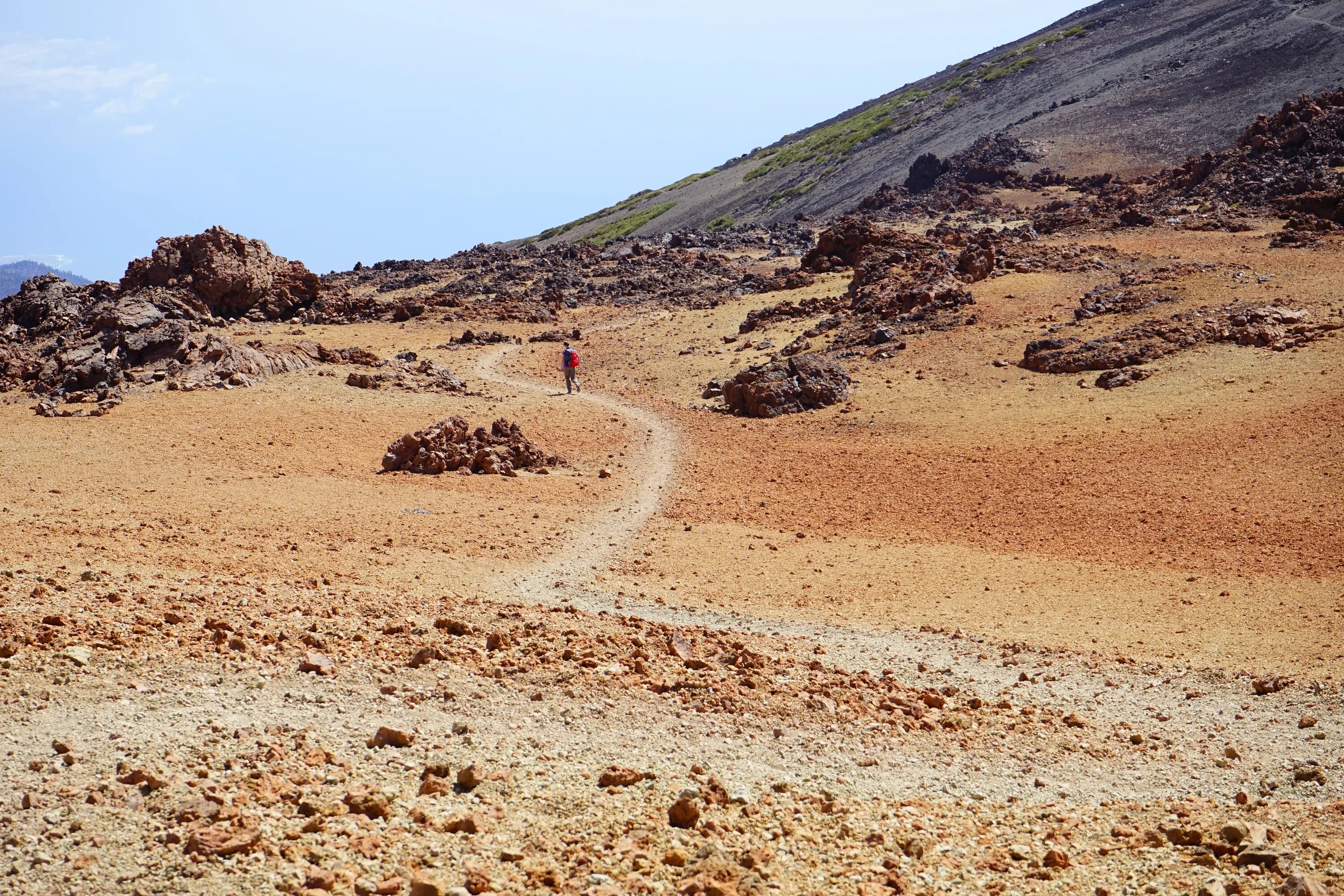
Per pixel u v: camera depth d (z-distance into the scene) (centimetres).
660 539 2825
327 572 2120
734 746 1309
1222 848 1105
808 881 958
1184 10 18988
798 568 2589
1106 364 4428
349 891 861
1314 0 15950
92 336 5391
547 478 3572
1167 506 2983
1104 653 1981
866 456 3822
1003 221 10519
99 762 1032
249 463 3409
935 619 2211
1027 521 2991
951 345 5153
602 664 1513
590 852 968
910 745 1410
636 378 5659
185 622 1465
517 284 9625
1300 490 2956
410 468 3516
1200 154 12244
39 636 1293
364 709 1257
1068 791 1331
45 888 827
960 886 991
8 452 3328
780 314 6506
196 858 875
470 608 1862
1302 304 4706
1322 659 1864
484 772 1123
